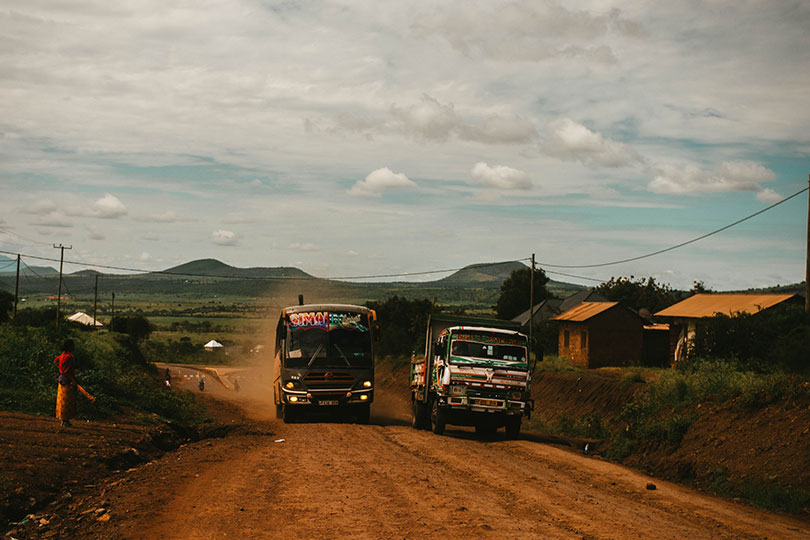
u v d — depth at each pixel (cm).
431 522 854
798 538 903
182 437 1984
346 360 2316
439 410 1953
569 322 4966
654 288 8344
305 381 2278
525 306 8606
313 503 942
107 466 1204
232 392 5725
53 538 773
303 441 1633
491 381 1912
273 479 1123
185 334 15562
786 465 1214
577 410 2989
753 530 936
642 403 1998
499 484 1154
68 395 1502
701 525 951
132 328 9825
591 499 1080
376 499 980
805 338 2138
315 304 2508
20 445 1212
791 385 1499
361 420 2389
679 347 3906
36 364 2070
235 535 775
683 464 1442
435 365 2070
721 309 3703
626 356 4634
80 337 3400
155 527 811
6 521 834
